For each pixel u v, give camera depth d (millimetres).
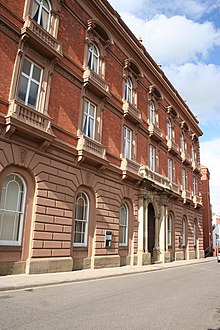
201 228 35500
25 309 6855
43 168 13148
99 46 18453
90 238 15914
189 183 32969
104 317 6566
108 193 17547
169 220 27141
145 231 20812
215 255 43188
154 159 24562
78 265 14891
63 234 13766
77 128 15531
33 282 10047
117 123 19391
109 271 15008
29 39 12883
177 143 30375
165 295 9680
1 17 12000
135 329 5789
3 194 11742
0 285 9148
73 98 15555
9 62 12227
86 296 8742
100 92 17188
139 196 20953
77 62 16188
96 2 17812
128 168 19312
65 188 14258
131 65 21781
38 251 12375
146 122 23500
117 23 19766
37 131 12375
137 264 19797
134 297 9047
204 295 10094
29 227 12328
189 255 30422
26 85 13039
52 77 14367
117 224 18047
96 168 16578
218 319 6875
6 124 11484
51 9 14883
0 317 6113
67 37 15703
